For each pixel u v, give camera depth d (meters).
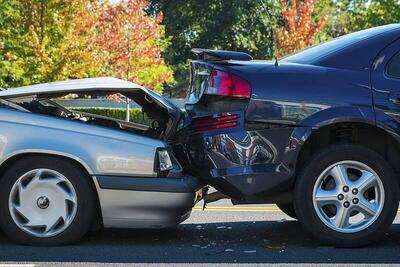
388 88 5.18
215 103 5.26
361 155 5.18
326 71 5.25
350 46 5.38
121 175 5.16
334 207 5.30
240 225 6.58
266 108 5.13
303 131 5.12
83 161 5.13
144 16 24.33
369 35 5.46
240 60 5.38
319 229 5.20
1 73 22.47
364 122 5.12
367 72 5.25
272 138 5.14
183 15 50.53
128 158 5.16
